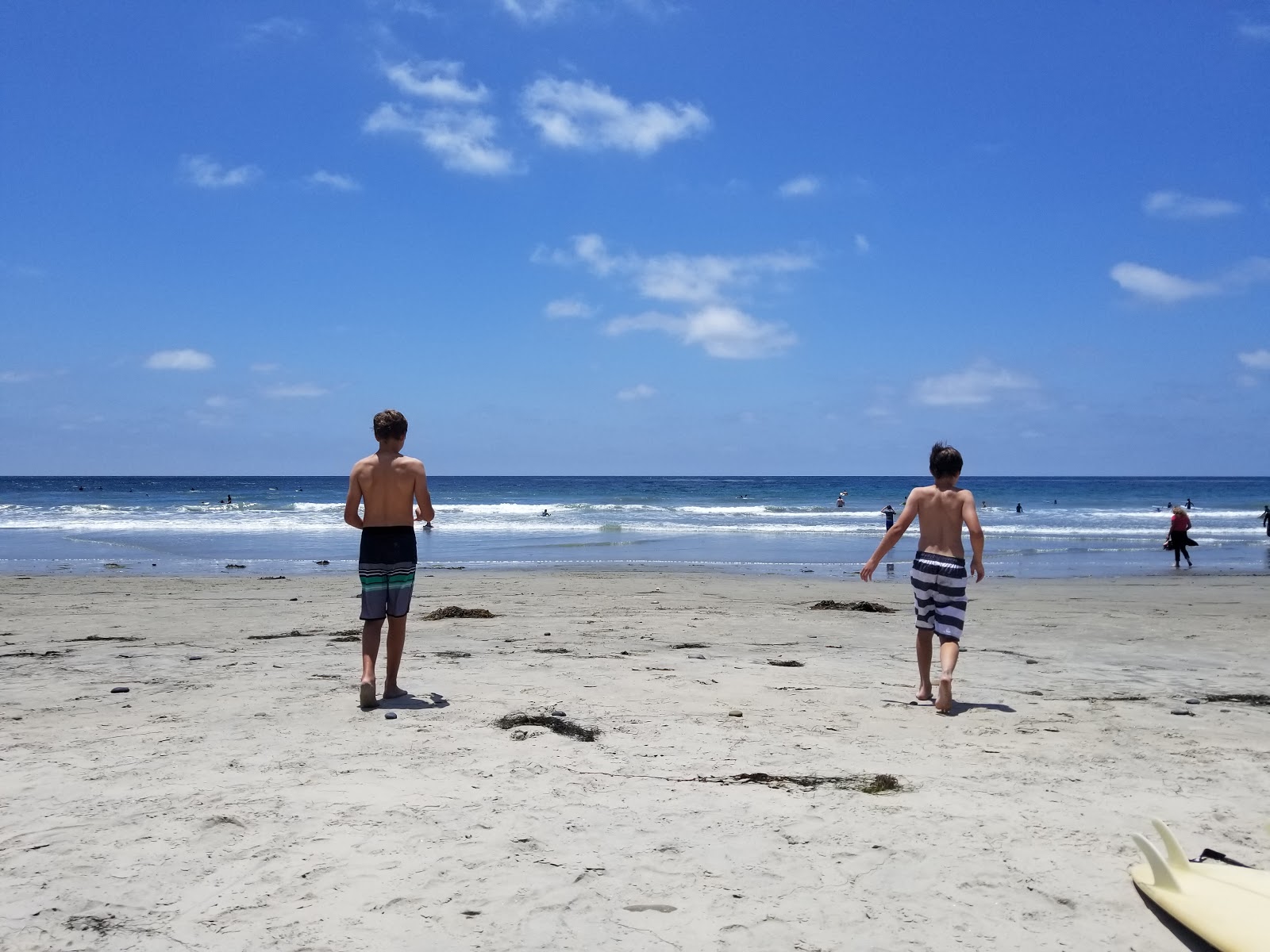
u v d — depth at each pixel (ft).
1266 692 22.70
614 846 11.33
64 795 13.02
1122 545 97.09
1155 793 13.91
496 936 9.07
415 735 16.47
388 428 19.26
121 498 233.14
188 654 26.16
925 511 20.45
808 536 107.76
